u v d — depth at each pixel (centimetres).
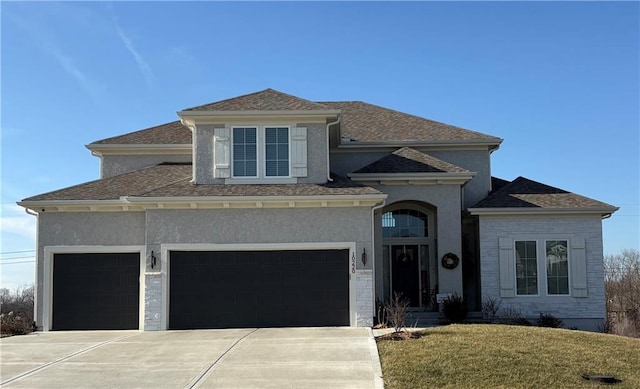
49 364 1291
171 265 1780
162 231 1778
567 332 1495
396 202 2147
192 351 1384
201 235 1778
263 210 1786
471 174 2083
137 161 2317
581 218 2038
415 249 2228
